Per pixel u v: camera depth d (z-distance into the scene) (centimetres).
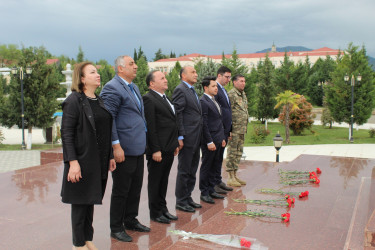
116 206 315
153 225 355
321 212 372
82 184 252
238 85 502
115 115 309
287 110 1750
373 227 270
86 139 253
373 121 3053
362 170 602
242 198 427
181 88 396
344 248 274
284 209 383
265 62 2544
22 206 426
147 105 347
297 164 658
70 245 308
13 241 316
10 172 626
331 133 2167
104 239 317
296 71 2530
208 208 415
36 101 1617
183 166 400
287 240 293
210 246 279
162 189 370
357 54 1975
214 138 441
